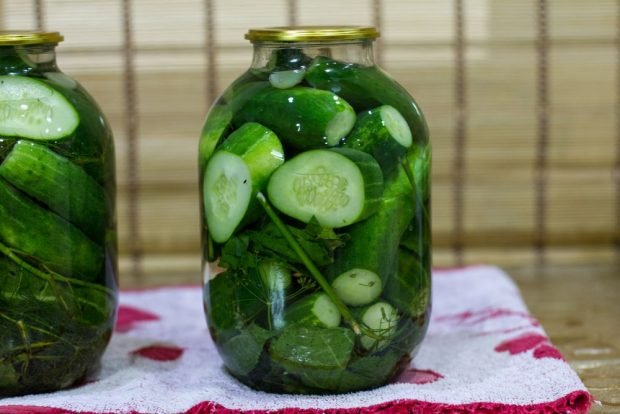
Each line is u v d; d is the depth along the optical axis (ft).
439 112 4.60
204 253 3.28
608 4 4.57
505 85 4.60
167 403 3.16
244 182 3.06
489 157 4.65
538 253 4.75
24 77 3.15
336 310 3.09
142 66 4.52
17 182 3.09
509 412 3.10
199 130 4.58
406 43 4.54
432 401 3.13
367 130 3.07
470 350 3.54
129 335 3.79
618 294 4.26
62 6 4.47
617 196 4.72
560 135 4.65
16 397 3.22
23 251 3.10
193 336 3.78
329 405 3.13
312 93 3.08
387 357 3.20
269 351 3.15
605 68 4.61
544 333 3.60
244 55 4.53
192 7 4.49
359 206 3.04
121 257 4.70
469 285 4.19
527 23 4.56
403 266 3.16
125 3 4.48
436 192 4.68
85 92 3.28
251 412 3.10
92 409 3.13
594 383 3.38
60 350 3.19
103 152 3.23
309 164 3.03
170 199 4.65
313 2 4.50
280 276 3.08
